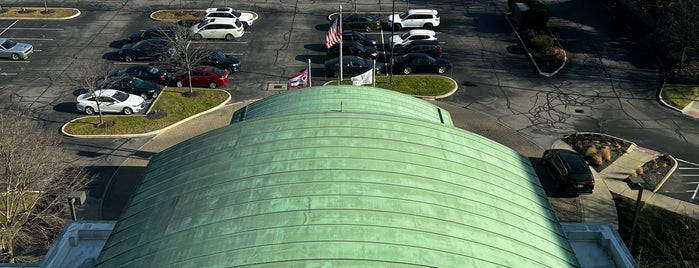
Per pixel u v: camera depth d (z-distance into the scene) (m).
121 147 32.69
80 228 19.06
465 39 47.41
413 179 15.27
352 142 16.86
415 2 55.78
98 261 14.19
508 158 18.73
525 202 16.39
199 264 12.36
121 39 47.09
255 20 51.06
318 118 18.50
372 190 14.45
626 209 27.64
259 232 12.95
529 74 41.66
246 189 14.71
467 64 43.06
